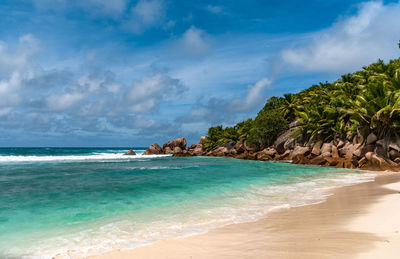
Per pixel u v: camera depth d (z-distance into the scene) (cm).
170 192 1362
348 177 1981
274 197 1199
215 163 4009
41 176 2100
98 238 661
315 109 4475
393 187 1357
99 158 5350
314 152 3888
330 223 712
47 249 591
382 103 2720
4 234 702
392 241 512
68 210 977
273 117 5456
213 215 880
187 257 510
